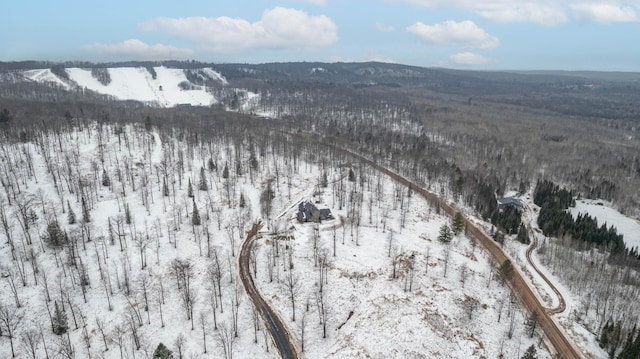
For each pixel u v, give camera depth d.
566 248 145.88
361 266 126.31
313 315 109.75
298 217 157.50
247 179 194.75
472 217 175.25
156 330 102.75
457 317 106.38
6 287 110.88
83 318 105.12
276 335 102.69
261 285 120.00
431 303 109.69
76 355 95.19
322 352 97.81
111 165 184.38
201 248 137.62
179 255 132.75
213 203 168.25
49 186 158.50
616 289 124.69
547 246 150.62
